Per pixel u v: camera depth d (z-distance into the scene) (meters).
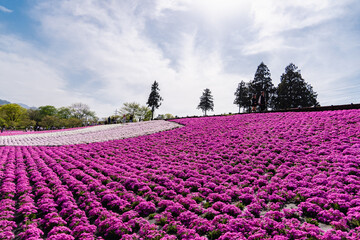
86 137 29.39
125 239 6.27
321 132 16.39
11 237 6.73
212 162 13.52
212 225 6.88
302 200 8.13
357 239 5.48
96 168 13.95
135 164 14.51
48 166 14.97
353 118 18.08
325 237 5.65
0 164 15.68
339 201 7.37
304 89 58.50
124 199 9.28
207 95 93.50
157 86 84.69
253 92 66.69
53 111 127.19
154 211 8.39
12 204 8.97
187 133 24.61
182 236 6.38
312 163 11.33
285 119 23.61
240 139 18.45
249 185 9.95
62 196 9.45
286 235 6.04
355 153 11.47
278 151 14.06
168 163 14.44
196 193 9.46
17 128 95.75
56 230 6.80
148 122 43.84
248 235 6.20
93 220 7.94
